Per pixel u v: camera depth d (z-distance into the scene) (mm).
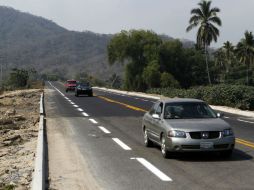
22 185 9992
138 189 9031
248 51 106500
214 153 13047
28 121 25172
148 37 93500
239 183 9398
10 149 15656
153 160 12203
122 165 11586
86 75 196250
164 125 12391
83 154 13375
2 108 36062
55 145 15266
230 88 37531
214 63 120312
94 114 27953
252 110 35438
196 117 12781
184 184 9383
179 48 95562
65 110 31453
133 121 23484
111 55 95312
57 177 10289
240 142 15430
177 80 96438
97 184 9555
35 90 76250
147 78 89062
